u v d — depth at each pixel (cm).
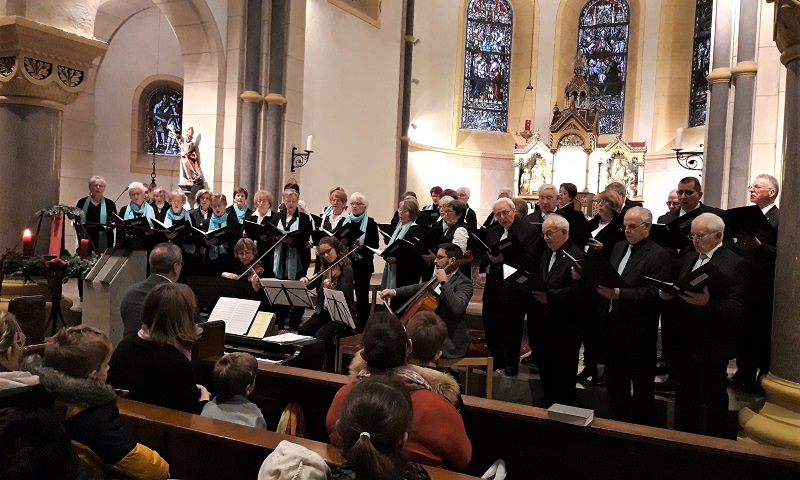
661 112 1577
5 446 186
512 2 1719
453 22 1667
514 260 536
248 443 259
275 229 682
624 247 457
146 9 1211
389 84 1400
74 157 1194
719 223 398
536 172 1568
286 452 196
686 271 418
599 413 502
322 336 543
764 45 687
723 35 823
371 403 177
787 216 359
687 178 482
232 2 1026
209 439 268
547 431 314
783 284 360
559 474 312
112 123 1232
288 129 1056
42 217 669
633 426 303
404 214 695
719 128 819
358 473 164
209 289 614
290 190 766
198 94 1041
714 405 397
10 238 674
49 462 189
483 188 1694
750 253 478
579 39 1708
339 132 1231
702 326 395
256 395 396
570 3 1700
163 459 257
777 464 264
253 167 1038
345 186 1262
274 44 1041
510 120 1714
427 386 259
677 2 1565
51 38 658
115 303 545
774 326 369
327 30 1175
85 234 707
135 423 287
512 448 323
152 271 415
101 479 217
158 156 1259
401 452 178
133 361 316
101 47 703
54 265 637
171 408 314
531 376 538
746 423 362
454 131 1681
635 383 432
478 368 560
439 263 504
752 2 741
